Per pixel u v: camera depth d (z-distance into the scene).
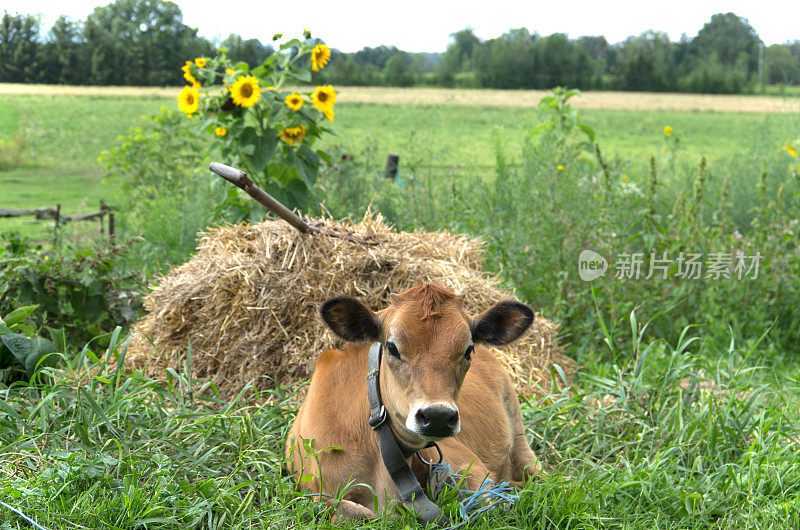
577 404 4.16
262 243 4.75
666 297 6.32
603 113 41.47
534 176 6.76
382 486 3.11
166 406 4.13
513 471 3.93
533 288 6.12
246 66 6.51
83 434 3.46
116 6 76.81
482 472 3.30
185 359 4.67
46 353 4.40
